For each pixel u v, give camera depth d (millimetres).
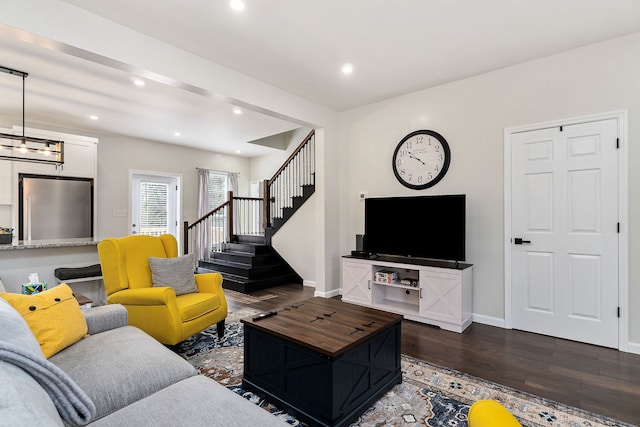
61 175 4812
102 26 2488
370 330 2004
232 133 5852
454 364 2557
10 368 841
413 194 4094
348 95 4188
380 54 3123
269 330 2014
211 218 6527
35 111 4574
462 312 3268
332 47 2988
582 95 3002
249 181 8500
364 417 1888
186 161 7086
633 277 2775
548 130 3176
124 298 2607
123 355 1612
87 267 3396
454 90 3764
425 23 2617
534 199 3248
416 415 1906
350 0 2330
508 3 2365
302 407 1860
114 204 5926
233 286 5031
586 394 2121
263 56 3150
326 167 4641
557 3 2365
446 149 3793
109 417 1205
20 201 4461
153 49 2795
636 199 2770
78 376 1421
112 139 5930
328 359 1726
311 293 4859
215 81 3256
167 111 4594
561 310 3102
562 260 3100
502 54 3133
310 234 5422
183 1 2326
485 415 601
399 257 4137
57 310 1706
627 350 2781
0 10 2039
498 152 3461
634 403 2021
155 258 2996
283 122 5129
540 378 2332
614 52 2857
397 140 4246
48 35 2223
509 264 3381
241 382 2246
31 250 3102
